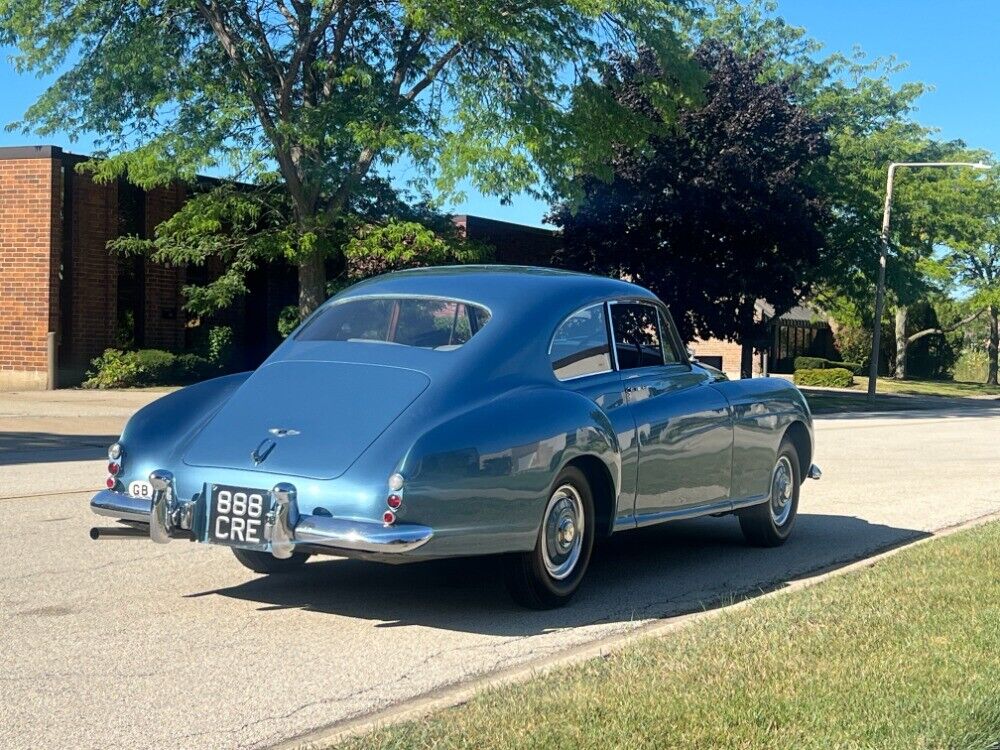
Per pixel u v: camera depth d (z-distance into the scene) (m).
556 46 22.78
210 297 25.08
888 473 13.97
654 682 4.45
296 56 23.36
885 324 65.62
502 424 5.71
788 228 31.00
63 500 9.80
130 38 22.80
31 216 25.19
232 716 4.34
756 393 8.10
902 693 4.29
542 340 6.31
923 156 45.66
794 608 5.77
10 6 22.20
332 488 5.36
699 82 25.00
